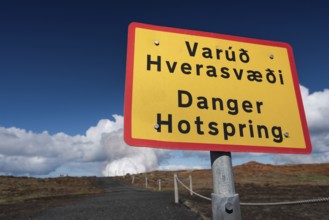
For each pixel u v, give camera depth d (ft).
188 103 6.59
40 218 36.32
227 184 6.13
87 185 123.03
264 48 7.83
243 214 30.83
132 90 6.38
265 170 130.82
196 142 6.30
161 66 6.80
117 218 32.40
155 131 6.17
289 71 7.77
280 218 29.04
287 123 7.12
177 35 7.23
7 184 109.19
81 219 33.50
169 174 168.35
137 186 115.75
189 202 38.88
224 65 7.27
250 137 6.68
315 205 34.63
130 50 6.75
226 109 6.79
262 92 7.27
